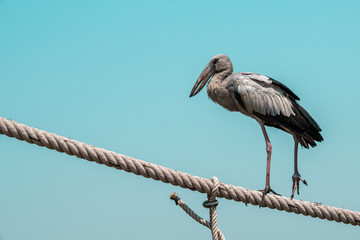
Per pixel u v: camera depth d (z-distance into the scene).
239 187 7.62
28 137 5.92
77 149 6.17
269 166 9.74
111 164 6.40
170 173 6.77
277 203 7.99
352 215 8.48
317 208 8.29
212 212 7.18
